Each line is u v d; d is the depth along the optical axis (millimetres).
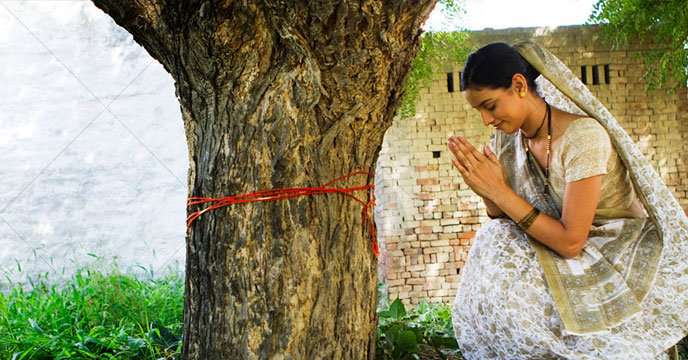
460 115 7840
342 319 2689
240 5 2436
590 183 2561
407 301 7707
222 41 2496
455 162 2701
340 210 2695
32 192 6812
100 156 6938
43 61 6910
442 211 7809
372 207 2895
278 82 2572
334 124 2629
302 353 2600
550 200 2746
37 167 6840
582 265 2586
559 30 7891
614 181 2691
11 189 6789
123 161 6965
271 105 2586
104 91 6969
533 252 2633
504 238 2666
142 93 7023
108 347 3541
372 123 2717
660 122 7961
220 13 2439
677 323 2592
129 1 2582
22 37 6887
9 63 6859
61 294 5234
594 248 2625
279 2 2373
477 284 2662
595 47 7922
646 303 2604
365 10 2359
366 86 2568
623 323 2543
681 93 7988
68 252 6793
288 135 2580
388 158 7789
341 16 2361
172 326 3928
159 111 7039
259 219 2598
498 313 2566
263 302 2586
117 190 6934
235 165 2625
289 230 2596
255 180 2604
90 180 6902
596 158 2570
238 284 2609
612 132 2672
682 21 7035
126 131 6984
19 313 4441
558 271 2568
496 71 2572
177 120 7062
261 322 2586
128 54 7020
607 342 2479
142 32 2693
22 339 3725
